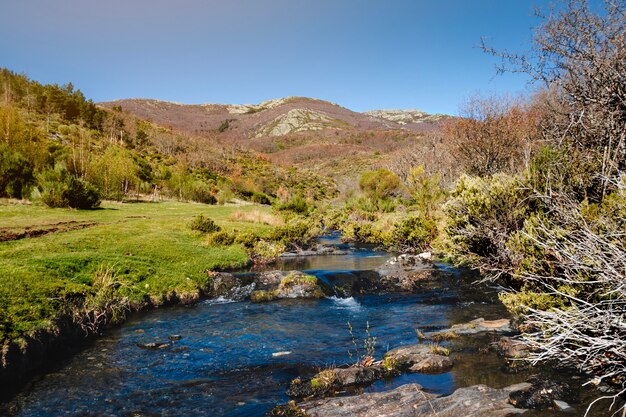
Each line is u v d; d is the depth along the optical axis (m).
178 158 69.56
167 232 16.98
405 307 9.56
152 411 4.85
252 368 6.12
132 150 65.44
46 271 8.84
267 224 24.28
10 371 5.77
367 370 5.52
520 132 22.56
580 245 4.40
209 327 8.34
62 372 6.07
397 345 6.84
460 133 26.36
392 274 12.42
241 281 11.96
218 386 5.50
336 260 16.48
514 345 5.84
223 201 41.38
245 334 7.85
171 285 10.80
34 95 69.25
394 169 56.06
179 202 37.94
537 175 7.72
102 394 5.34
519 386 4.59
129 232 15.51
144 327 8.34
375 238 20.92
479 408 4.15
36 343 6.50
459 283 11.34
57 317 7.40
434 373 5.40
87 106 73.19
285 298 10.85
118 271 10.34
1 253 10.30
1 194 23.77
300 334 7.79
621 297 3.77
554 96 7.31
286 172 86.06
